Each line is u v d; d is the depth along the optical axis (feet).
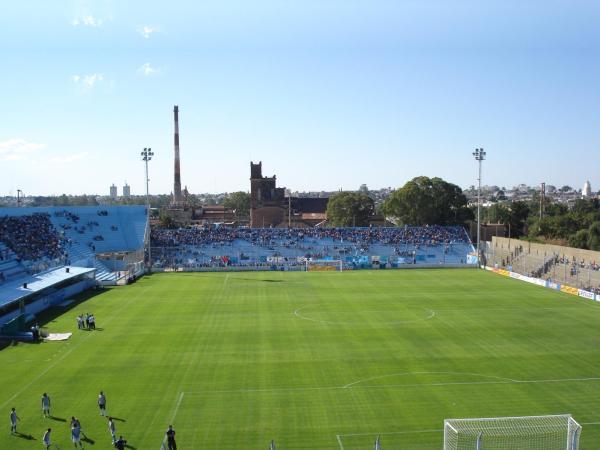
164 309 221.05
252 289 271.49
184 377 138.62
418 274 328.29
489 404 120.67
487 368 145.18
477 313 213.66
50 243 318.86
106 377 138.82
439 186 472.85
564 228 465.06
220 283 291.38
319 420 113.09
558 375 139.54
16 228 313.53
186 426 110.42
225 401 123.03
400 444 102.47
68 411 117.91
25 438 105.29
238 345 167.53
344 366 147.13
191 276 319.88
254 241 401.29
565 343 169.78
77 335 179.83
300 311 217.56
